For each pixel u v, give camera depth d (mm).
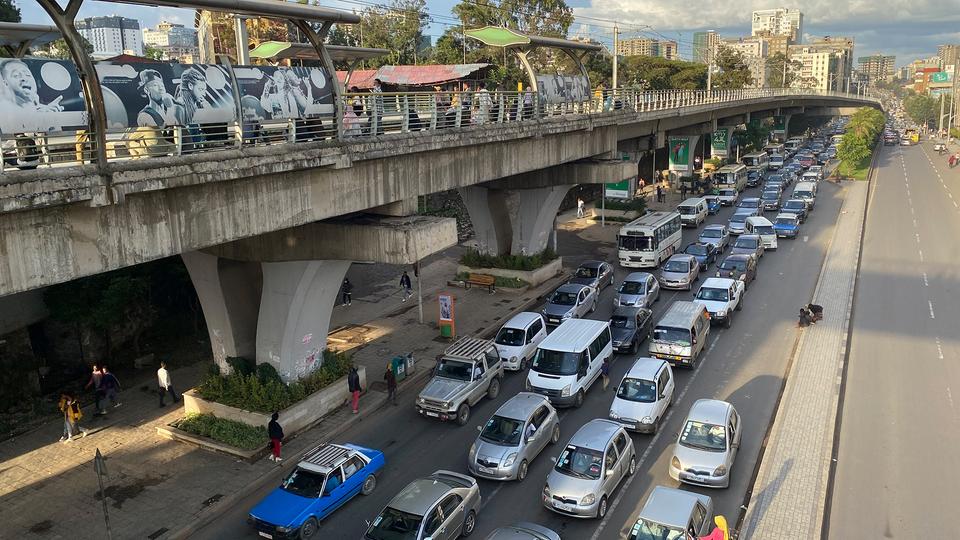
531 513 16625
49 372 25781
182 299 30438
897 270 39125
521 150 28094
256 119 15695
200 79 14406
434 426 21547
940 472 18031
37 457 19734
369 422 21875
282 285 20609
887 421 20969
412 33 67500
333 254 19531
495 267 37062
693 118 58969
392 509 14703
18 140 11750
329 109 17750
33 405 23109
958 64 174625
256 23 37906
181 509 17031
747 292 35562
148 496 17641
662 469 18422
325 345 22875
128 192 12617
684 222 52344
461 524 15398
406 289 34719
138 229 13273
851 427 20641
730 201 62156
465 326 30547
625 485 17719
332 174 18078
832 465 18469
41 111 11578
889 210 58312
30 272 11586
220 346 22406
